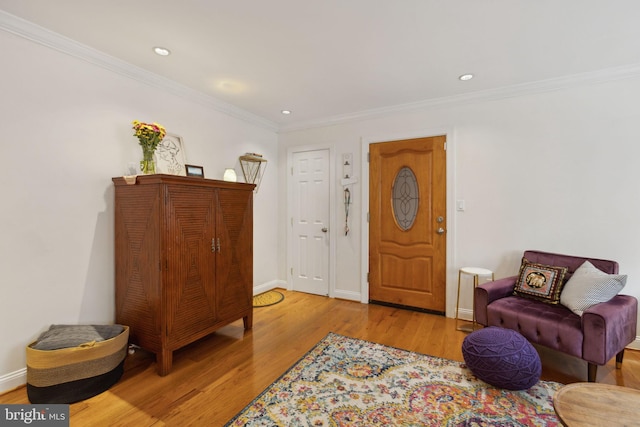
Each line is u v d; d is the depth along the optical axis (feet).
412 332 9.71
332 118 13.21
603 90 8.81
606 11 6.04
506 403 6.17
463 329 9.93
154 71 8.87
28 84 6.66
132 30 6.79
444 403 6.17
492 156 10.34
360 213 12.80
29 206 6.72
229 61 8.27
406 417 5.76
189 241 7.84
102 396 6.39
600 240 8.90
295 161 14.39
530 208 9.80
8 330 6.43
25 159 6.64
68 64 7.30
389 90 10.27
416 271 11.70
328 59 8.13
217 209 8.71
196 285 8.04
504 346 6.59
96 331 6.88
